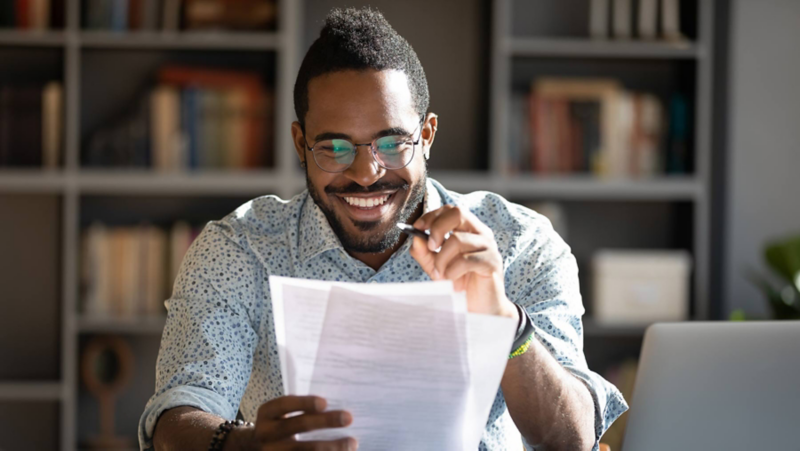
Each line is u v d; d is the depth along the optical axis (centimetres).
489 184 304
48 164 299
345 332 96
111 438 305
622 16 311
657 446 114
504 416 136
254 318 137
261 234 142
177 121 300
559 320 134
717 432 113
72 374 299
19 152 298
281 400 93
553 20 325
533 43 305
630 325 304
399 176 124
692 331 114
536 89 308
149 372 319
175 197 324
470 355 99
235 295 134
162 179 297
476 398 101
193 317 129
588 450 122
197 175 298
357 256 137
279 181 299
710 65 313
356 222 125
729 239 314
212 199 325
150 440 117
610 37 312
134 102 317
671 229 334
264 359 138
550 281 138
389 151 122
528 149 307
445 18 325
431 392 98
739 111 314
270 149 305
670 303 306
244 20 304
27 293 318
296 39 301
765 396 113
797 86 314
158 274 300
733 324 115
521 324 112
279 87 300
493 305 111
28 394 299
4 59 315
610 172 308
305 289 96
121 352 304
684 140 313
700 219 311
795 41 314
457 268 108
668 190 309
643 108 310
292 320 96
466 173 322
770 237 315
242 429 102
